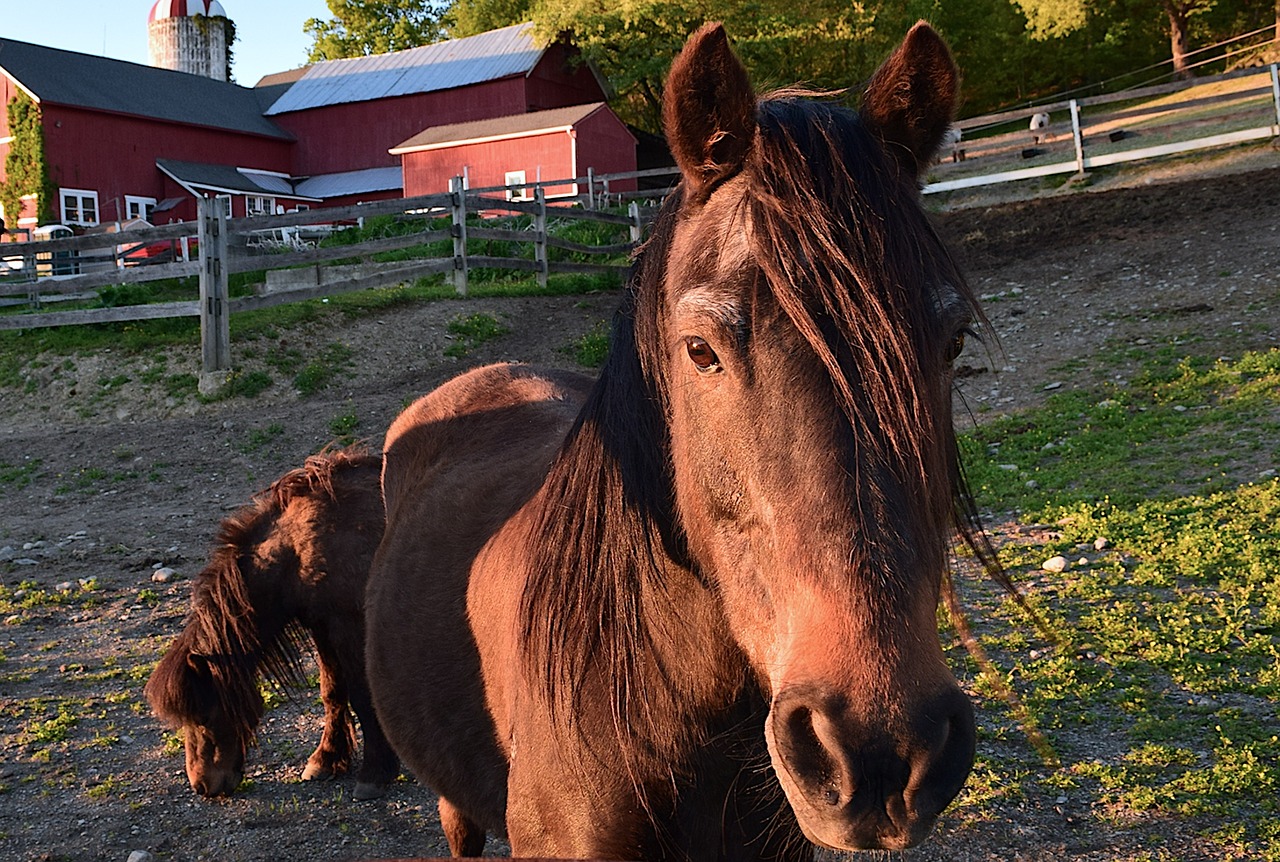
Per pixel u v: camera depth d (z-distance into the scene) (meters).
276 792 4.05
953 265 1.52
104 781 4.08
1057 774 3.68
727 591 1.55
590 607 1.85
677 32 29.06
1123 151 17.64
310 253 12.64
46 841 3.62
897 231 1.41
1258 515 6.00
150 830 3.72
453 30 48.84
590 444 1.94
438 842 3.64
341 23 50.44
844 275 1.35
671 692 1.77
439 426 3.23
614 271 16.83
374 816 3.85
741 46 26.88
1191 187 14.92
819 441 1.33
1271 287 10.58
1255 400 7.93
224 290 11.33
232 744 3.94
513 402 3.12
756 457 1.40
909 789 1.24
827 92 1.82
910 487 1.34
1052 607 5.24
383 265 15.85
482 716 2.27
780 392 1.37
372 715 3.96
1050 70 34.09
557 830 1.89
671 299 1.60
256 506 4.18
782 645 1.40
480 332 13.04
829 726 1.25
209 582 3.93
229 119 36.91
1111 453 7.54
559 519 1.97
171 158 34.88
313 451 9.43
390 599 2.71
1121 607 5.06
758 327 1.39
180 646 3.91
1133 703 4.14
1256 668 4.38
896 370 1.32
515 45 35.69
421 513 2.82
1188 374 8.74
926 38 1.56
